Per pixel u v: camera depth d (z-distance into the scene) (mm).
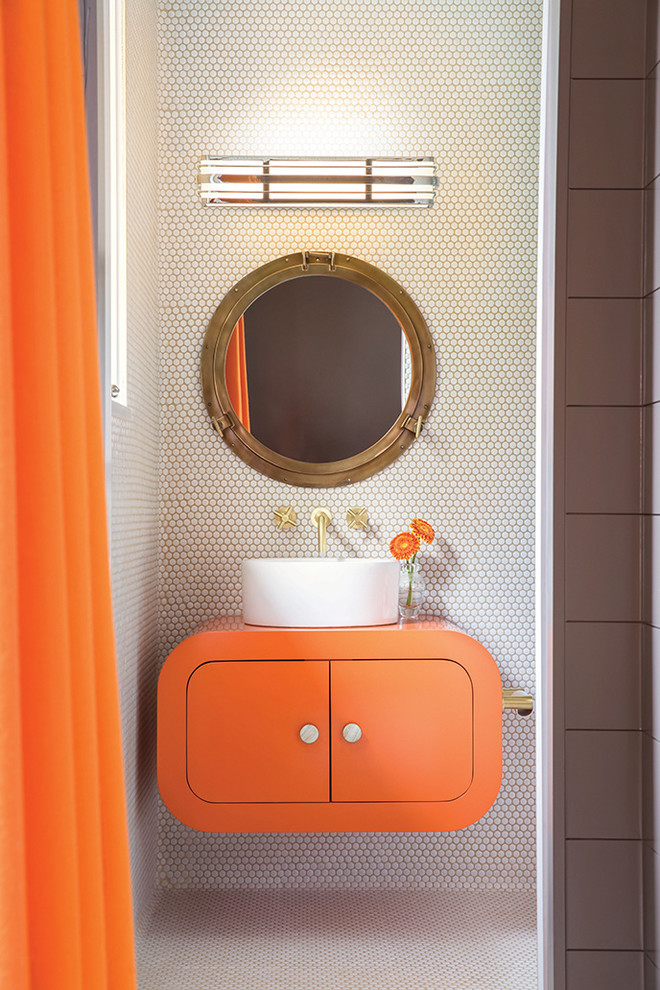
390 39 2535
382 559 2461
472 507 2570
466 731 2115
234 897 2457
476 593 2570
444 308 2562
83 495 937
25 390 850
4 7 835
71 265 927
